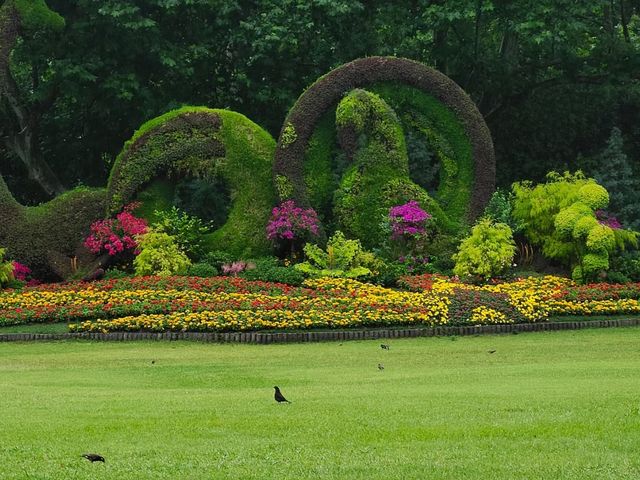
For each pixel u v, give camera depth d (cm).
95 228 2556
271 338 1881
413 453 851
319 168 2648
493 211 2625
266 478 780
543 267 2548
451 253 2533
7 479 786
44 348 1822
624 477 770
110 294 2141
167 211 2647
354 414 1022
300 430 947
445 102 2681
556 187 2520
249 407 1084
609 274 2378
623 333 1952
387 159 2602
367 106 2602
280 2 3050
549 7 2931
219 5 3039
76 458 848
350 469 802
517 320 2019
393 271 2434
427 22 3006
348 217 2581
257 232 2616
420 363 1585
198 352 1753
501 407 1046
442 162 2686
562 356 1645
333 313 1977
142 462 833
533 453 845
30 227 2623
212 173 2642
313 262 2514
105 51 2995
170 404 1123
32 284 2559
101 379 1425
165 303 2036
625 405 1037
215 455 853
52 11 2862
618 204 3006
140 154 2622
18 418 1037
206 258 2553
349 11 2934
